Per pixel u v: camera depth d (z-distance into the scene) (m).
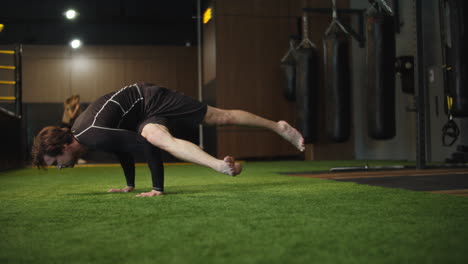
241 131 8.01
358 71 7.97
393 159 7.34
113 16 10.20
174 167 6.14
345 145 7.99
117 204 1.94
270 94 8.12
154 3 10.27
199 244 1.14
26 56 10.50
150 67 11.00
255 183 3.02
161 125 2.19
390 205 1.80
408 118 6.98
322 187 2.61
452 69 3.98
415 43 4.16
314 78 6.60
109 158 10.23
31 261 1.02
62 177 4.16
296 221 1.45
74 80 10.73
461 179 3.03
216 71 7.97
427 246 1.09
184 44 10.95
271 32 8.16
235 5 8.06
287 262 0.96
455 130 4.11
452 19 3.94
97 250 1.10
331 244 1.12
